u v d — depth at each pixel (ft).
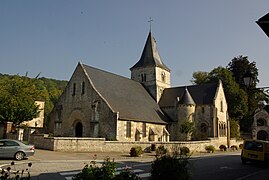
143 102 146.20
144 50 176.35
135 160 77.51
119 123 113.09
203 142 128.16
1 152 65.67
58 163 63.57
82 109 123.24
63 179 43.98
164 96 165.68
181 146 108.06
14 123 110.63
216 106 150.61
